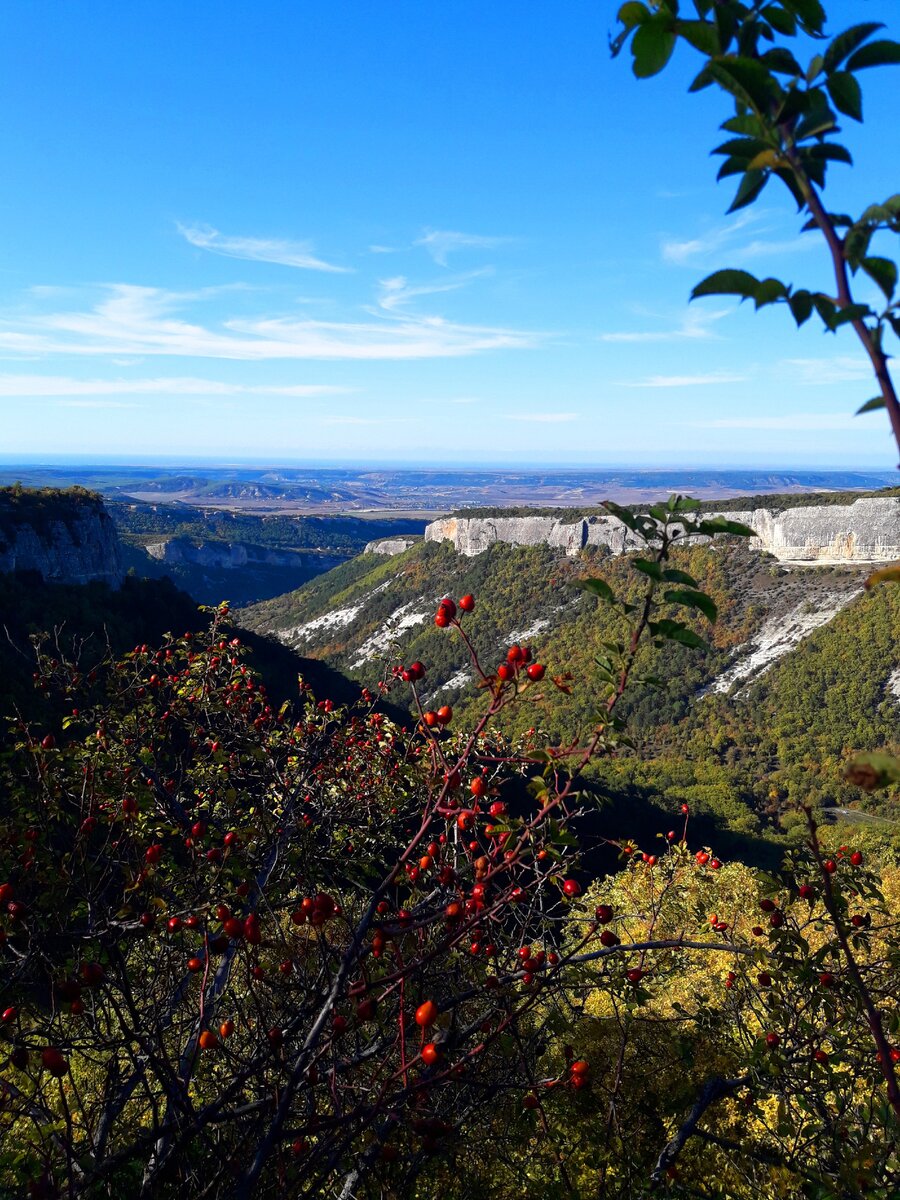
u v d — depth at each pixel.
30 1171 3.29
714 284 1.58
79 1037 3.51
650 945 3.65
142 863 4.08
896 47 1.45
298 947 4.05
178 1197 3.19
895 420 1.35
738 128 1.56
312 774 6.98
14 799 4.93
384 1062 3.48
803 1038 4.27
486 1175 4.47
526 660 3.22
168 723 7.91
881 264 1.37
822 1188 3.63
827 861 4.49
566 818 3.46
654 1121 5.03
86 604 47.97
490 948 4.02
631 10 1.67
